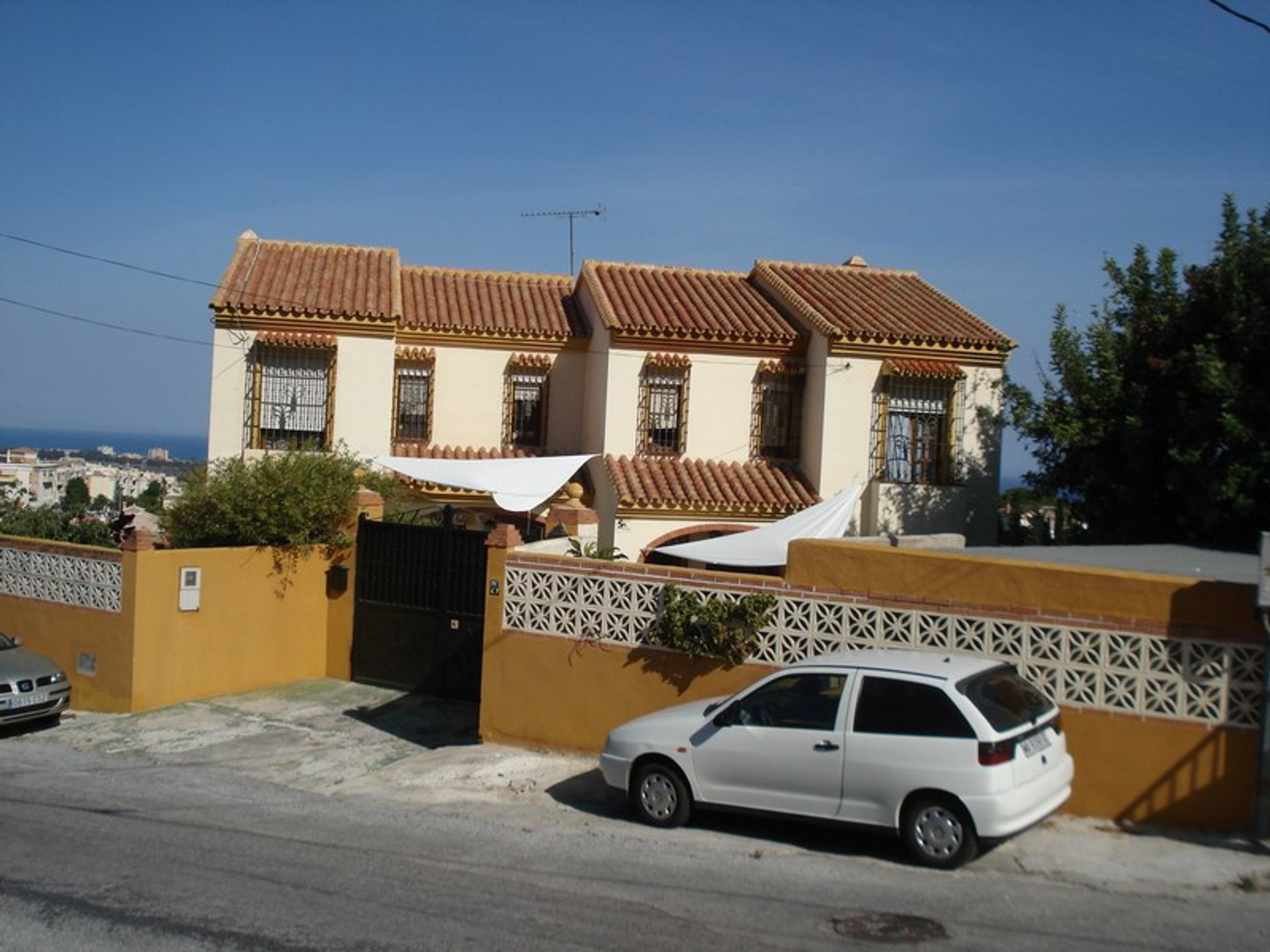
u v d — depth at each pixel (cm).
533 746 1248
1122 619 959
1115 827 943
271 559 1644
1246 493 1402
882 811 867
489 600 1278
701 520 1956
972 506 2038
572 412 2264
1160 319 1596
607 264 2345
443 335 2198
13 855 891
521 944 690
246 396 2061
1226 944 694
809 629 1098
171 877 831
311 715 1480
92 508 2156
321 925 725
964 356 2050
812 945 689
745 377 2098
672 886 811
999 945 691
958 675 869
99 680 1554
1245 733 920
